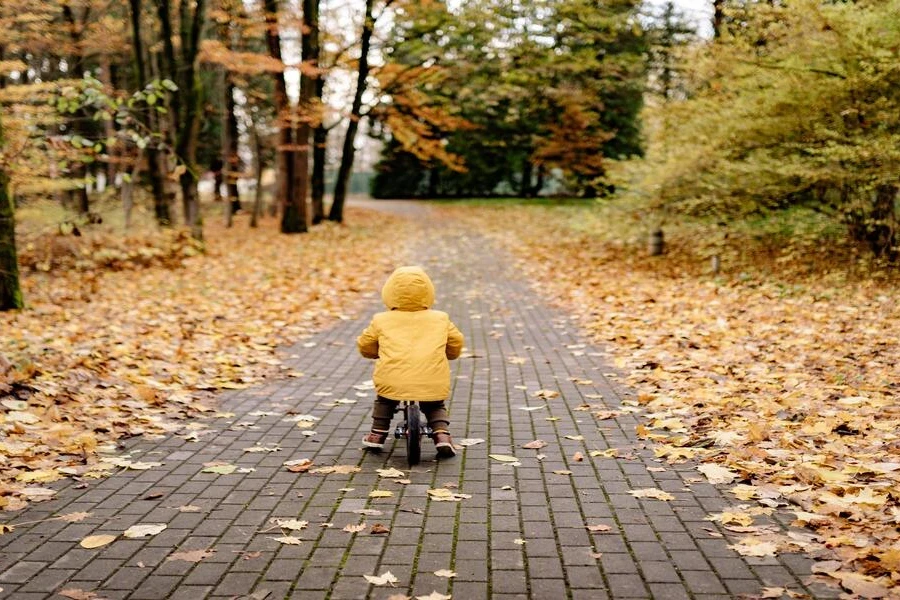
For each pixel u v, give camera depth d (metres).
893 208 12.61
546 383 7.43
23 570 3.49
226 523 4.05
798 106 12.52
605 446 5.40
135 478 4.79
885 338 8.38
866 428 5.46
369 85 27.80
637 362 8.16
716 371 7.51
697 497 4.36
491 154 51.25
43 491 4.46
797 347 8.33
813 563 3.46
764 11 12.44
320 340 9.99
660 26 28.30
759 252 15.83
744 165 13.03
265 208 41.00
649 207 15.77
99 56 24.38
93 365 7.65
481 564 3.55
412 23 24.27
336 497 4.45
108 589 3.31
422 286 5.46
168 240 17.94
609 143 43.34
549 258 18.95
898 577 3.19
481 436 5.72
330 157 54.53
